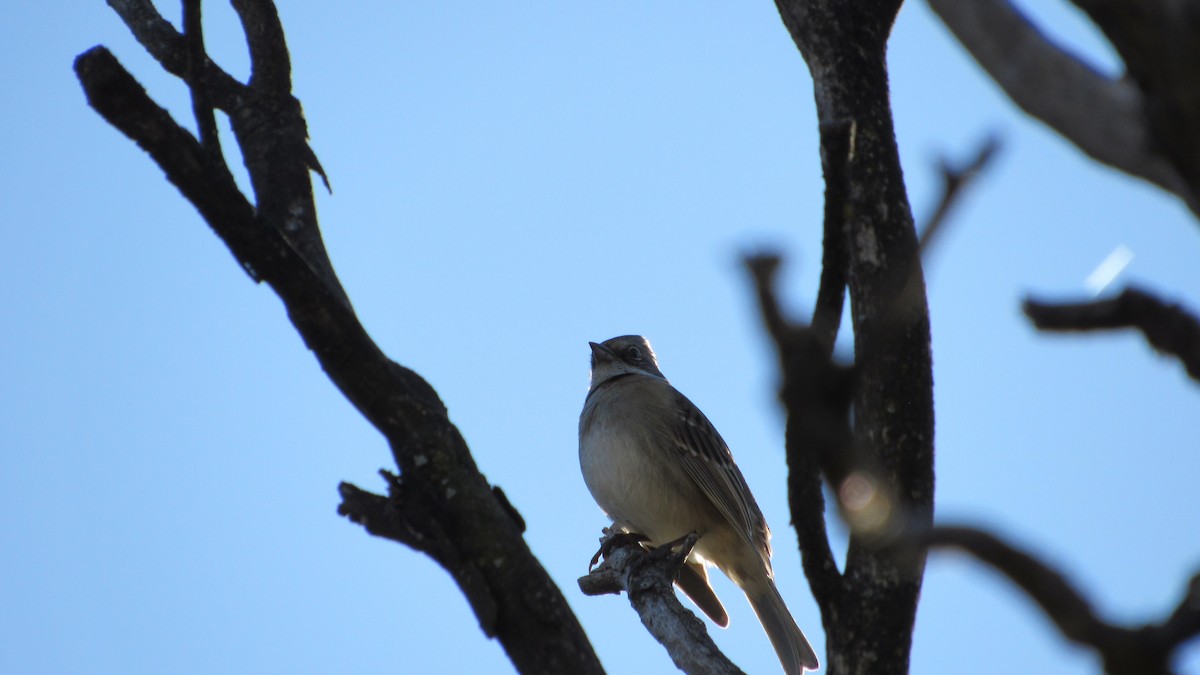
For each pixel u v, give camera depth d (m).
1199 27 3.25
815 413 3.55
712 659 8.75
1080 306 3.84
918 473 6.57
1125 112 4.50
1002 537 3.42
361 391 7.29
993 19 4.88
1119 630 3.33
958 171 3.51
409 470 7.41
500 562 7.36
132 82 6.47
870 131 6.88
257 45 9.02
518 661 7.38
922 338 6.59
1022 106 4.79
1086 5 3.42
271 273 6.97
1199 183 3.45
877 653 6.28
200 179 6.70
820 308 5.26
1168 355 3.77
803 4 7.21
